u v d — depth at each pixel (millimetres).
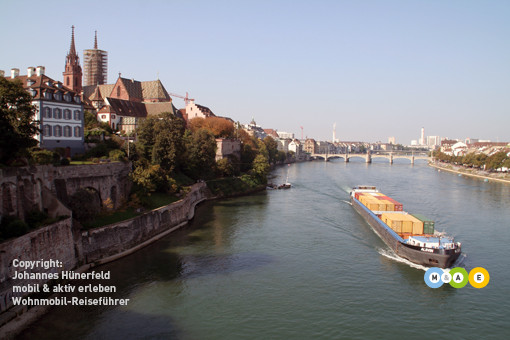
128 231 61156
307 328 40625
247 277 53000
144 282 50438
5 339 36531
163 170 87000
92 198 57500
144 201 72438
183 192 90312
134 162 81250
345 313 43938
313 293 48625
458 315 44312
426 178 188250
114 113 131125
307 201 111562
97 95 144750
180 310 43625
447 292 49938
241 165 155375
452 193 131875
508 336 40312
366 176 193875
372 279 53188
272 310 44188
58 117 71562
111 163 67000
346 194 126812
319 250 64562
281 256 61469
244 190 126250
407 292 49531
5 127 47812
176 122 99125
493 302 47562
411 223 66312
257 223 82625
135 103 147125
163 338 38094
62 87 75312
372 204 85125
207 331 39625
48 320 40531
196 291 48406
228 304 45312
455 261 59781
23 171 48000
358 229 78562
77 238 52312
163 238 70250
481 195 127062
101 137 84375
